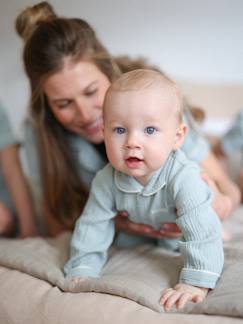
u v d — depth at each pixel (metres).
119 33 1.57
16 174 1.45
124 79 0.78
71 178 1.24
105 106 0.78
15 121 1.76
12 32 1.37
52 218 1.32
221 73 1.79
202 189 0.81
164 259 0.90
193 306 0.73
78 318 0.73
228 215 1.24
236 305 0.68
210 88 1.83
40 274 0.88
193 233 0.78
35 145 1.29
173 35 1.63
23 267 0.91
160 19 1.57
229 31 1.59
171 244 0.99
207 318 0.69
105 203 0.89
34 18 1.12
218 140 1.88
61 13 1.35
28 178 1.67
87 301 0.76
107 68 1.12
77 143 1.20
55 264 0.92
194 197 0.79
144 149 0.75
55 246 1.02
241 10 1.50
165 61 1.72
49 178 1.25
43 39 1.06
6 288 0.85
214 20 1.56
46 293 0.82
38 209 1.56
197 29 1.60
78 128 1.14
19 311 0.80
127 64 1.25
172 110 0.77
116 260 0.94
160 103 0.75
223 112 1.89
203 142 1.22
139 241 1.08
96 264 0.89
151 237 1.07
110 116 0.76
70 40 1.05
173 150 0.83
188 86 1.81
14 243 1.04
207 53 1.71
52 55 1.04
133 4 1.48
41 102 1.17
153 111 0.74
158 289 0.78
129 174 0.78
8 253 0.96
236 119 1.83
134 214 0.90
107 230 0.91
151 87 0.75
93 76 1.06
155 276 0.82
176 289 0.76
